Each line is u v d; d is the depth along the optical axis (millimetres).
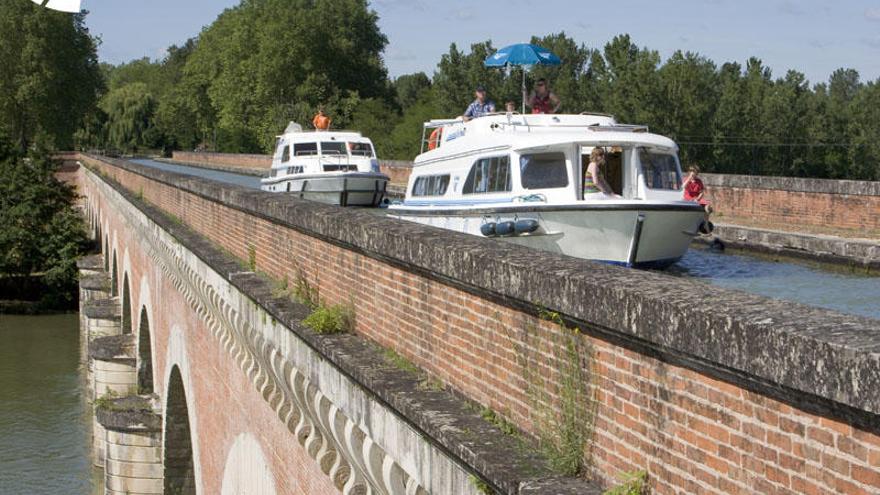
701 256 17984
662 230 15344
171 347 22484
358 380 7910
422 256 7422
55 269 66312
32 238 67500
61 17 108875
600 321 5086
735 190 24484
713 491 4410
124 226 39000
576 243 15680
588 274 5402
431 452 6613
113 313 42719
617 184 16625
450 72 61719
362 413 8070
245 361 13289
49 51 109188
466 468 6066
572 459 5402
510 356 6203
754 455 4172
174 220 23312
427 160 19672
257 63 99375
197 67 127875
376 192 34000
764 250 18641
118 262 43938
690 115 46344
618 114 47469
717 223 22641
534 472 5473
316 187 33469
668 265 15758
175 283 21344
